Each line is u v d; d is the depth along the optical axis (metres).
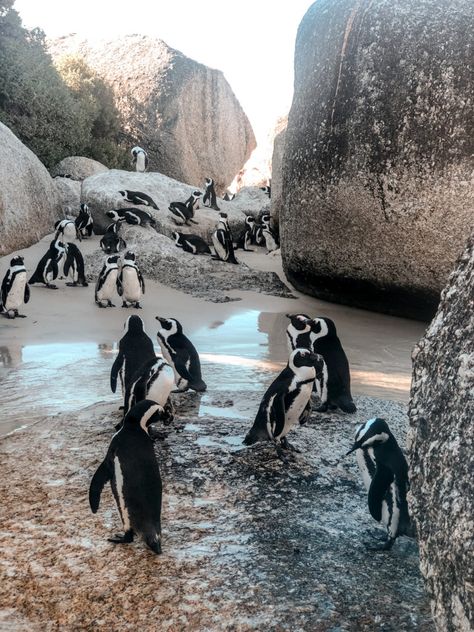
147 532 3.65
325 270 11.68
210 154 33.69
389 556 3.69
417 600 3.32
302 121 11.52
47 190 17.02
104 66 32.03
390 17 9.84
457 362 2.82
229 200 26.28
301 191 11.52
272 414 4.79
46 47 26.80
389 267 10.58
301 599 3.32
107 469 3.73
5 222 14.16
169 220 17.44
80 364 7.78
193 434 5.28
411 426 3.04
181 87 31.58
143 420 3.79
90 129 26.34
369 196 10.30
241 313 11.23
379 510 3.71
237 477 4.57
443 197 9.54
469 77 9.20
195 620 3.18
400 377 7.70
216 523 4.00
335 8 10.91
